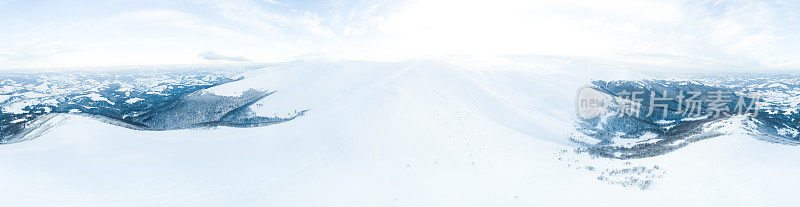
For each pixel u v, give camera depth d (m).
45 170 28.25
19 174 26.83
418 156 28.77
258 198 22.81
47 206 22.22
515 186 22.83
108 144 36.34
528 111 64.31
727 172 20.94
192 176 27.80
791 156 22.42
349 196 21.94
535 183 23.31
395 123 36.00
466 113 45.12
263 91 113.94
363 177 24.89
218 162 31.78
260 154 33.78
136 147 36.44
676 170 22.91
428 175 24.95
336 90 94.62
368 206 20.45
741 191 18.19
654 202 18.34
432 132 34.19
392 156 28.73
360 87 87.81
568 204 19.31
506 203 20.14
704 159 24.02
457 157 28.91
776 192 17.70
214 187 25.23
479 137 35.09
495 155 30.38
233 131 45.72
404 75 66.69
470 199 20.88
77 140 36.97
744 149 24.58
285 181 25.56
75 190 24.80
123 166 30.25
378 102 44.06
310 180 25.20
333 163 28.42
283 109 88.81
